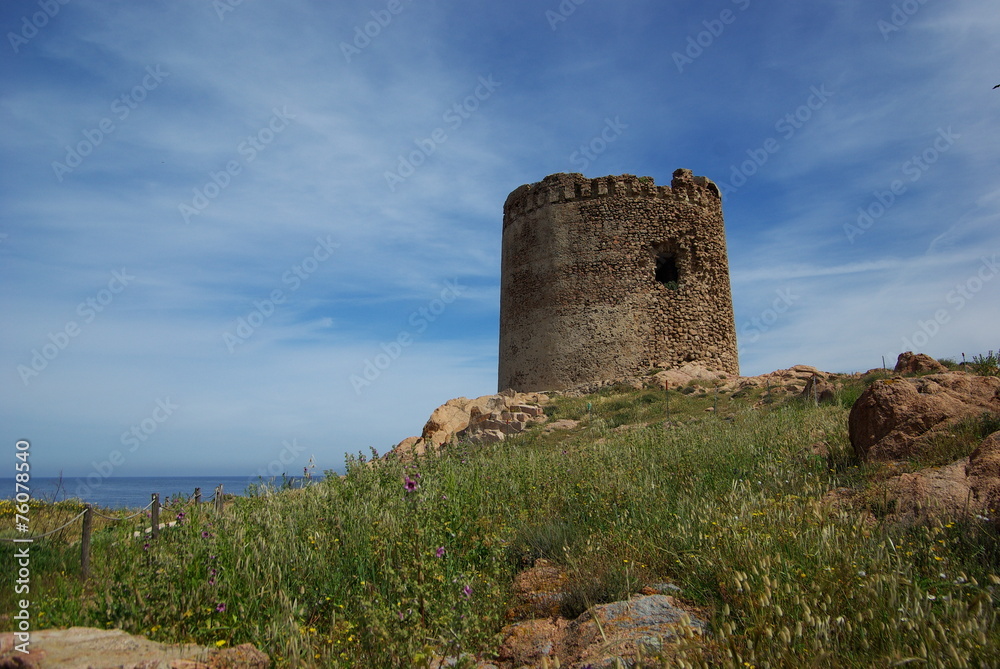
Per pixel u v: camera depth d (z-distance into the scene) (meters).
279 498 8.69
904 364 20.09
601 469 9.24
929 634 3.84
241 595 5.82
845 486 7.77
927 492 6.48
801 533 5.50
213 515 7.47
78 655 4.34
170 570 5.78
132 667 4.12
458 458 11.38
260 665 4.60
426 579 4.99
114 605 5.39
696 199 29.12
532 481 9.52
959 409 8.72
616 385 25.41
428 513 6.59
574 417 21.86
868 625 4.15
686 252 28.45
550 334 28.27
